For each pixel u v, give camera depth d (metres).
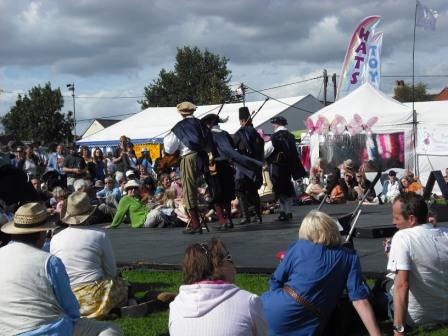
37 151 18.39
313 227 4.89
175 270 8.23
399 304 5.03
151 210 13.18
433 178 7.41
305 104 40.91
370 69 26.11
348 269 4.83
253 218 12.88
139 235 11.52
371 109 21.08
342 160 21.27
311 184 18.08
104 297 6.13
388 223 10.85
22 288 4.03
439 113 20.30
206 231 11.16
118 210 13.13
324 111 21.83
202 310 3.50
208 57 82.19
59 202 11.62
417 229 5.16
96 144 32.78
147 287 7.39
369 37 25.95
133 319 6.10
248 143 11.32
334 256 4.82
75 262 6.11
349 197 17.73
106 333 4.32
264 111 33.31
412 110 20.34
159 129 31.81
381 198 18.16
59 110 69.69
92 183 15.63
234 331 3.47
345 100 21.91
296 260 4.87
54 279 4.12
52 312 4.09
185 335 3.49
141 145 31.14
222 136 10.91
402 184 18.08
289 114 40.03
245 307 3.55
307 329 4.80
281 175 12.00
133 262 8.56
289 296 4.81
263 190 14.95
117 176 17.25
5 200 8.41
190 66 82.06
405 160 20.42
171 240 10.43
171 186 13.94
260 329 3.59
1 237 6.55
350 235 5.93
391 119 20.50
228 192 11.02
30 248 4.21
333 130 21.36
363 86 22.25
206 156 10.69
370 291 5.49
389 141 20.59
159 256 8.94
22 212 4.32
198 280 3.61
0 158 9.95
